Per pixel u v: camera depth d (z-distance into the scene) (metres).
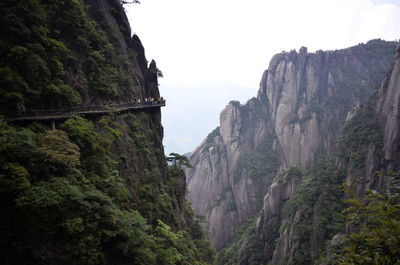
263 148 129.00
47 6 28.02
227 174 127.12
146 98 45.22
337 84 138.00
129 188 27.98
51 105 23.88
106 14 42.41
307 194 69.25
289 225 69.25
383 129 63.84
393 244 12.02
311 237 59.97
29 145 17.14
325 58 144.38
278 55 144.38
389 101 63.84
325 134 124.75
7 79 19.98
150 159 35.78
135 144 34.03
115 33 42.19
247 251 80.00
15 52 21.28
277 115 132.12
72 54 28.95
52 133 19.33
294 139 124.62
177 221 37.12
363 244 13.47
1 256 14.71
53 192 15.91
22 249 15.06
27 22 23.70
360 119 75.00
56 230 16.09
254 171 121.06
